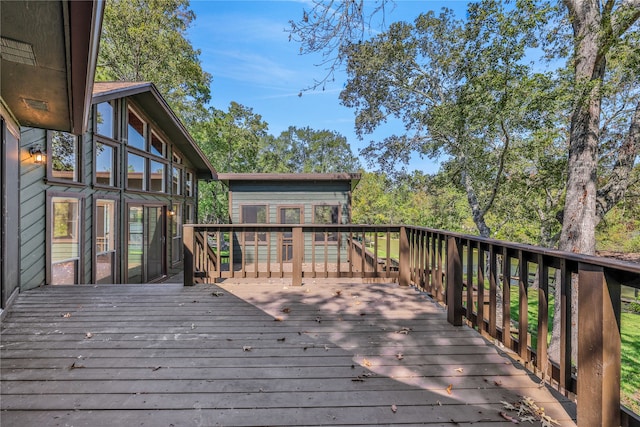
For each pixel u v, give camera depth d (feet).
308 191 30.78
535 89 17.70
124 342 8.27
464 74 22.02
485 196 36.50
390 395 6.01
